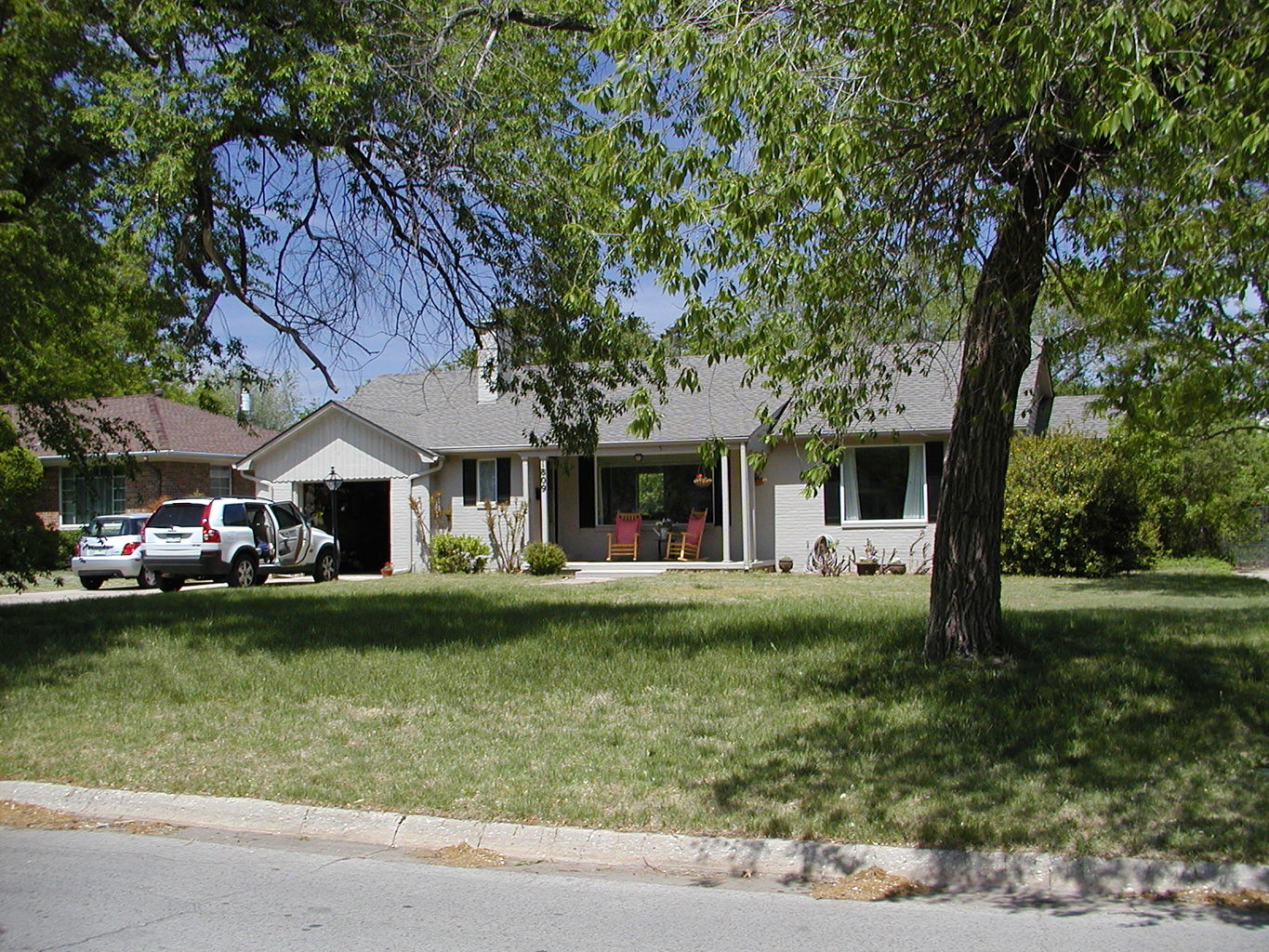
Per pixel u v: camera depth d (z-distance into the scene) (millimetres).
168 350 13156
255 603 15742
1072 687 8562
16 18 10766
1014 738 7457
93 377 18062
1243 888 5473
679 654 10562
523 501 25297
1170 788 6512
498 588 19312
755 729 8047
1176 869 5547
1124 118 6688
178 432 30734
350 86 10938
